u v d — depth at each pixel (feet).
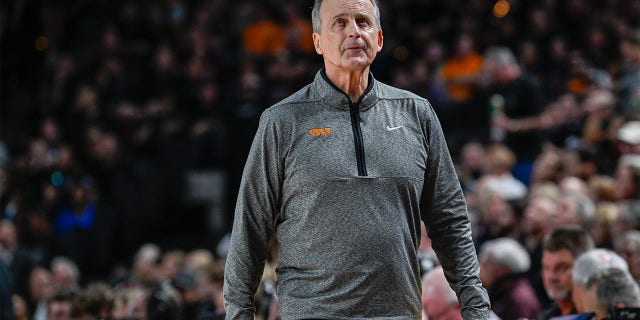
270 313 34.22
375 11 22.59
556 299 35.01
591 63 84.43
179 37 97.45
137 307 46.62
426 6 94.84
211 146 85.56
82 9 104.99
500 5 92.58
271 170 22.12
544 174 60.08
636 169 48.96
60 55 100.78
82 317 42.09
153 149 87.66
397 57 90.94
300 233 21.80
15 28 101.40
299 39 93.25
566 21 89.56
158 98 91.76
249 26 97.30
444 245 22.62
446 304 31.68
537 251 44.88
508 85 74.23
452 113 75.25
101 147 85.71
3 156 85.87
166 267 61.31
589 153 60.13
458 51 85.51
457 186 22.79
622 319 27.76
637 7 91.35
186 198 85.46
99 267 78.74
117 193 84.17
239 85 87.40
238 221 22.52
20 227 76.84
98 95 92.48
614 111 71.82
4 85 100.89
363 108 22.13
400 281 21.57
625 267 31.14
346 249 21.42
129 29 98.02
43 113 95.14
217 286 44.37
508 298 40.75
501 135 72.69
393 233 21.56
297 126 21.99
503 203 52.75
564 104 72.43
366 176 21.59
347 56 21.94
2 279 43.52
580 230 35.27
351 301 21.35
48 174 83.20
